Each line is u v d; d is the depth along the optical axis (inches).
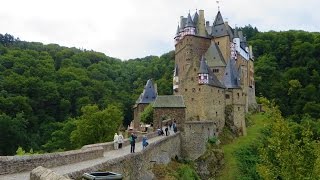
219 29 3860.7
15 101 5221.5
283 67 6968.5
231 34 3964.1
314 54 6752.0
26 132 4761.3
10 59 6692.9
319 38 7096.5
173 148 2455.7
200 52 3796.8
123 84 7436.0
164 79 6402.6
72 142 3083.2
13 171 784.3
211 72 3294.8
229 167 2662.4
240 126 3287.4
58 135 3769.7
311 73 6412.4
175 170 2215.8
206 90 3137.3
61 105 5753.0
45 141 4877.0
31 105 5526.6
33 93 5713.6
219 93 3225.9
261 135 3284.9
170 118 2960.1
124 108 5969.5
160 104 3004.4
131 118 5930.1
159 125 2979.8
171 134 2509.8
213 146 2815.0
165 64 7751.0
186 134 2753.4
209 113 3129.9
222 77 3553.2
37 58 7352.4
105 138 2940.5
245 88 4224.9
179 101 2992.1
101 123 3002.0
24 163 810.8
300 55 6850.4
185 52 3794.3
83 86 6510.8
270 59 6978.4
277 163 1066.1
